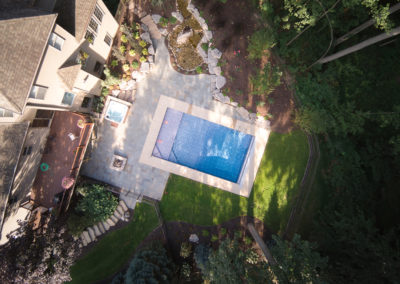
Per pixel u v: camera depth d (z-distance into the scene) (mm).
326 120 14836
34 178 14984
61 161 15203
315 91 15352
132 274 12883
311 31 15289
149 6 15664
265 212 16188
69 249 13055
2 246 12961
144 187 16250
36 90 10500
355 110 14844
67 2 11352
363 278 11250
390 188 13859
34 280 11711
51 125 15258
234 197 16266
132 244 16062
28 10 10078
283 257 11352
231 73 15867
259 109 16031
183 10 15719
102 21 13125
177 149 16406
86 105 15250
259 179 16203
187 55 15898
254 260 14484
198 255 14969
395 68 15352
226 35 15688
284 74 15773
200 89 16062
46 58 10188
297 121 15500
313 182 15992
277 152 16156
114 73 15398
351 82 15602
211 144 16406
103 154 16141
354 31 13469
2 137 11898
